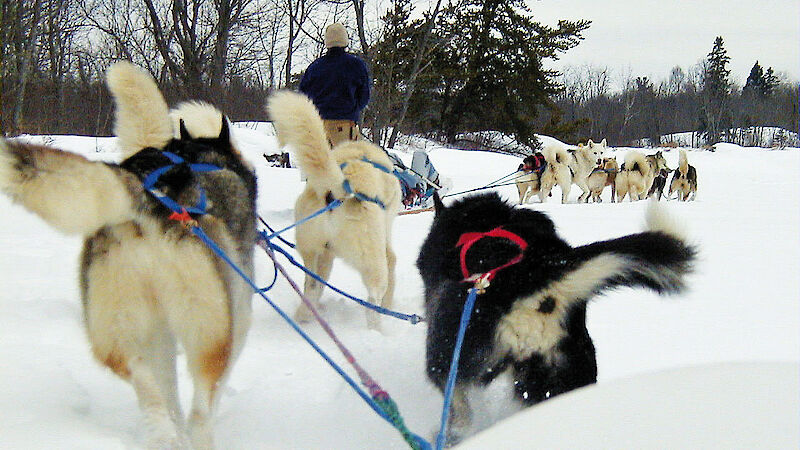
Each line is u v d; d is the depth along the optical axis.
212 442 3.05
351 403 3.84
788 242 8.64
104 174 2.91
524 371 3.27
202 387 3.08
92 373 3.95
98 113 23.78
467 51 37.91
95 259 3.03
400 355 4.67
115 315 3.02
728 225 10.08
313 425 3.60
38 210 2.80
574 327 3.28
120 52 23.31
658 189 21.61
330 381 4.18
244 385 4.12
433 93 38.94
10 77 15.88
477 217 3.87
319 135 5.24
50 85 23.59
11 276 5.84
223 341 3.13
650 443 1.45
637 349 4.62
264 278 6.83
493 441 1.58
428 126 40.53
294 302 6.23
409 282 7.04
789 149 43.84
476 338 3.28
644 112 83.62
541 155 17.92
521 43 37.78
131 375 3.03
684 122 84.56
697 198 19.27
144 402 2.97
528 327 3.22
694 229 9.64
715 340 4.81
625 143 73.88
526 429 1.60
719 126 69.19
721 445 1.43
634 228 9.81
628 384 1.76
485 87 38.66
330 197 5.56
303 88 8.53
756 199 15.55
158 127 4.02
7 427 2.97
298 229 5.75
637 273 3.28
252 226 3.79
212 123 4.78
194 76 21.84
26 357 3.79
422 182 12.66
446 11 22.20
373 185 5.61
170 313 3.07
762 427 1.49
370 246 5.55
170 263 3.03
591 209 12.50
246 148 22.25
